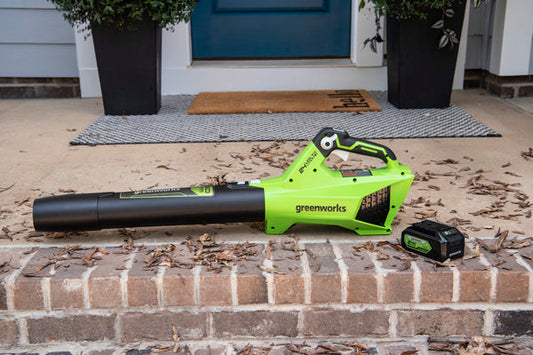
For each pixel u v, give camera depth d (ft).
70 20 12.30
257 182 7.18
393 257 6.81
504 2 13.88
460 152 10.48
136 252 7.02
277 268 6.60
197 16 15.39
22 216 7.97
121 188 8.86
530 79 14.38
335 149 7.03
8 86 15.37
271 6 15.37
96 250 7.02
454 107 13.48
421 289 6.52
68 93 15.49
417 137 11.35
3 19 14.80
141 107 13.15
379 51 14.83
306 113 13.21
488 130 11.61
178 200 6.97
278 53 15.78
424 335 6.72
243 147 10.84
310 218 7.18
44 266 6.68
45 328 6.62
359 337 6.73
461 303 6.61
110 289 6.49
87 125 12.62
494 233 7.32
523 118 12.69
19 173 9.57
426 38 12.81
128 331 6.66
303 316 6.64
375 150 7.08
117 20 12.21
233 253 6.93
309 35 15.64
